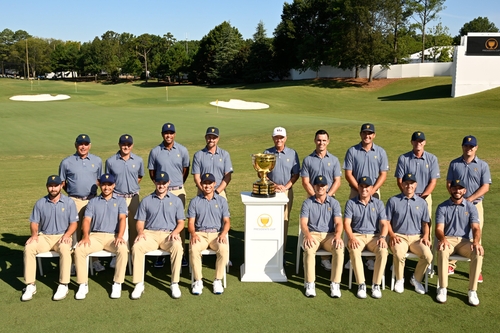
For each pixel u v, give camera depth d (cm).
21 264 636
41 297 542
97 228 585
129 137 652
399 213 584
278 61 6975
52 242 566
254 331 461
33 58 11900
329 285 585
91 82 9625
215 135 656
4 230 780
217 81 7456
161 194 590
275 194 611
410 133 1858
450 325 475
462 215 568
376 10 5506
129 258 634
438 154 1448
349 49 5591
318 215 595
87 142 640
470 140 608
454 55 3831
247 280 593
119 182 654
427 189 627
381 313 504
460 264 651
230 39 7431
